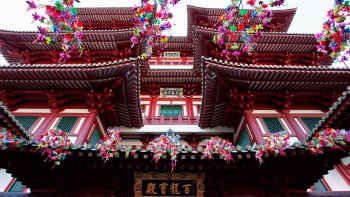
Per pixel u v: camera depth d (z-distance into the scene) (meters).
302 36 22.59
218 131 18.27
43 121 14.77
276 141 8.30
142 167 8.95
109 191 9.10
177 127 19.20
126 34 22.70
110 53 24.20
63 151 7.93
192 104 22.98
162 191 9.20
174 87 24.45
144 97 23.84
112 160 8.34
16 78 14.70
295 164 8.88
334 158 8.72
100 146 7.95
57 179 8.90
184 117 20.22
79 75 14.64
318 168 8.70
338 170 12.55
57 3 7.78
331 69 14.66
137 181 9.20
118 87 15.34
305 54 24.39
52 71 14.23
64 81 14.96
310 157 8.48
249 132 14.81
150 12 9.60
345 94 9.76
